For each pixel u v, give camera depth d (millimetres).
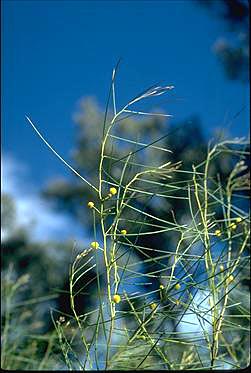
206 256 799
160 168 770
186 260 779
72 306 742
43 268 2973
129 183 742
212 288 794
